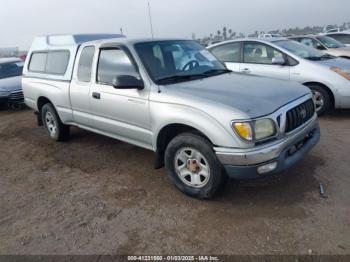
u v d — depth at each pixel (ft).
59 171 15.60
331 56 23.54
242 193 12.06
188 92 11.62
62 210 12.00
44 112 19.81
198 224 10.50
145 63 12.97
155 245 9.68
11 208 12.50
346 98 19.63
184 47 15.21
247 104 10.50
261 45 22.59
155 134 12.45
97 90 14.71
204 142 10.91
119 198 12.52
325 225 9.87
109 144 18.75
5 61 35.99
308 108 12.33
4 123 26.71
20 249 9.99
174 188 12.94
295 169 13.58
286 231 9.76
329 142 16.43
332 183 12.28
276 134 10.50
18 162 17.31
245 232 9.90
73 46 16.72
